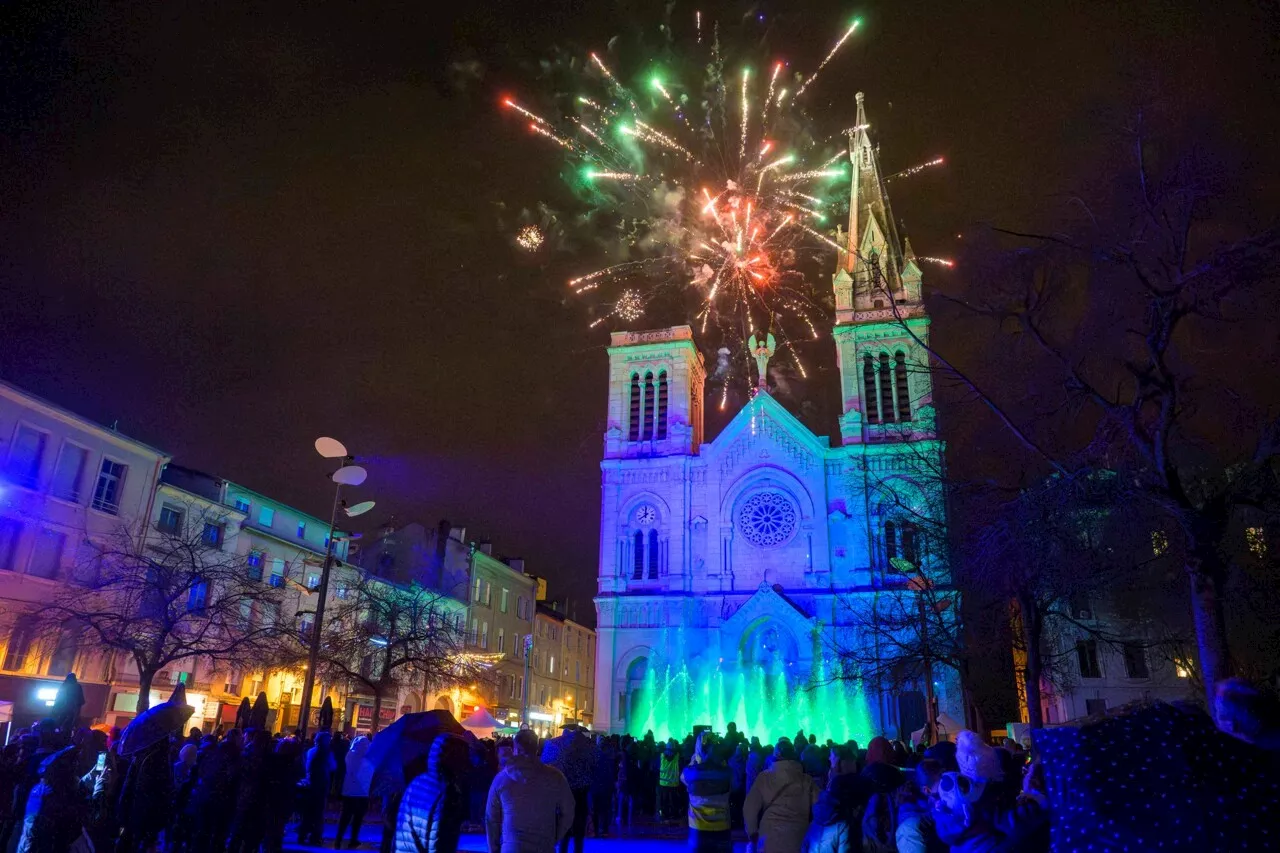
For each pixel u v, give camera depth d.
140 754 13.04
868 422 64.19
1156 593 42.09
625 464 66.31
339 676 43.88
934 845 6.80
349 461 30.27
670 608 61.38
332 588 54.69
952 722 51.81
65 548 39.31
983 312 20.83
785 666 56.94
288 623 46.19
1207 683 16.62
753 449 64.50
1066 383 20.30
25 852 10.36
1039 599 30.94
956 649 41.22
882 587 56.22
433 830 9.10
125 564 37.56
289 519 53.81
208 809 14.59
